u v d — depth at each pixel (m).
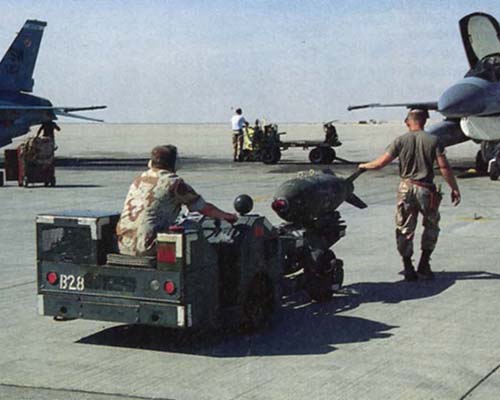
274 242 6.91
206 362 5.83
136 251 6.12
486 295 8.05
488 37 22.52
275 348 6.20
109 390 5.18
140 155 43.41
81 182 23.62
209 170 28.28
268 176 25.05
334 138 32.12
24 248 11.32
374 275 9.20
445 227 13.02
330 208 7.92
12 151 22.41
